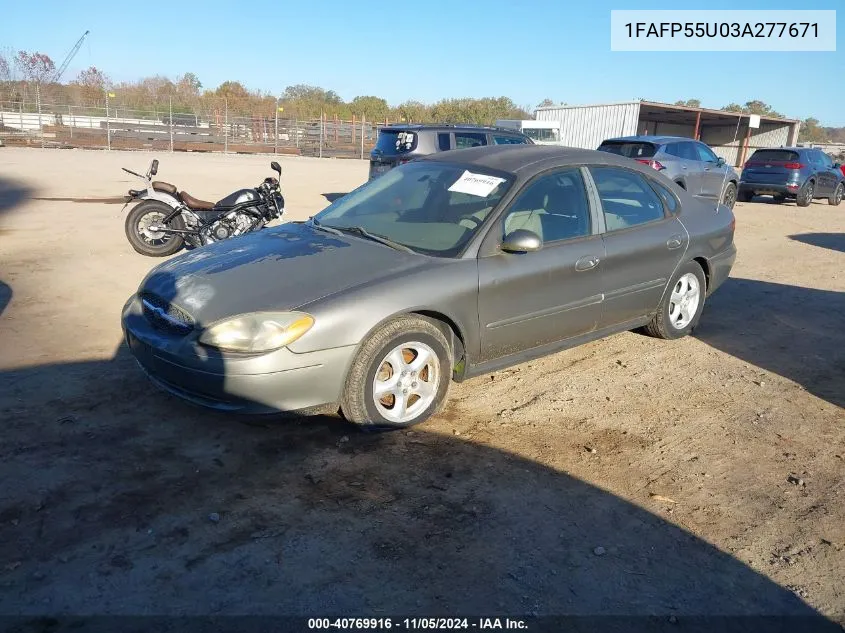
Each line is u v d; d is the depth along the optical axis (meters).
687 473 3.70
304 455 3.64
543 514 3.23
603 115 33.97
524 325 4.39
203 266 4.06
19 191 14.44
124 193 14.73
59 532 2.91
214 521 3.04
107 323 5.67
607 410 4.44
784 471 3.77
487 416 4.26
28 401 4.11
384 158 12.43
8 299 6.27
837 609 2.72
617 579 2.82
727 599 2.74
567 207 4.70
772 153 17.89
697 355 5.56
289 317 3.49
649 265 5.18
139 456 3.55
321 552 2.87
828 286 8.27
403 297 3.74
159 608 2.51
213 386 3.48
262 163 27.30
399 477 3.48
